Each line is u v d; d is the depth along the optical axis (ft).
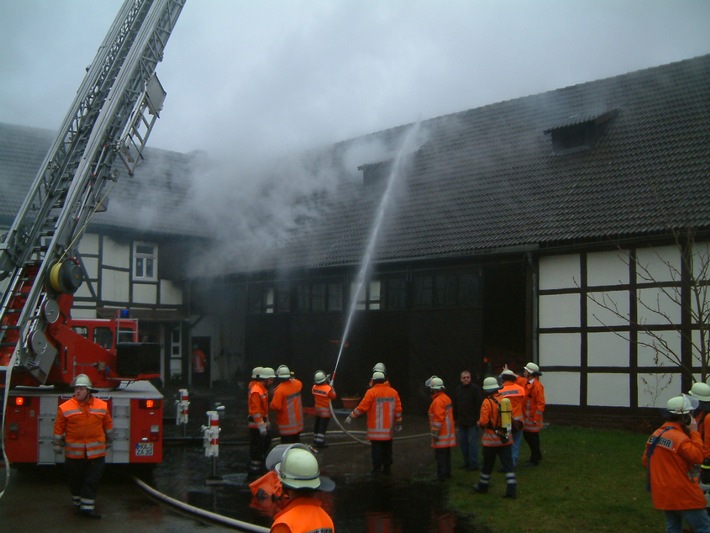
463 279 51.31
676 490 18.98
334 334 60.95
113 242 71.36
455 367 51.13
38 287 29.30
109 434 26.58
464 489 29.63
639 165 47.88
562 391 45.11
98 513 26.48
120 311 39.75
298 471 12.44
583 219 45.55
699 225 38.99
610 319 43.37
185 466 35.81
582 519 24.76
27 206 30.35
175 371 76.48
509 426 28.12
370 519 25.32
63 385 32.60
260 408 33.01
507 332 48.29
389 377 55.88
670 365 40.65
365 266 56.34
